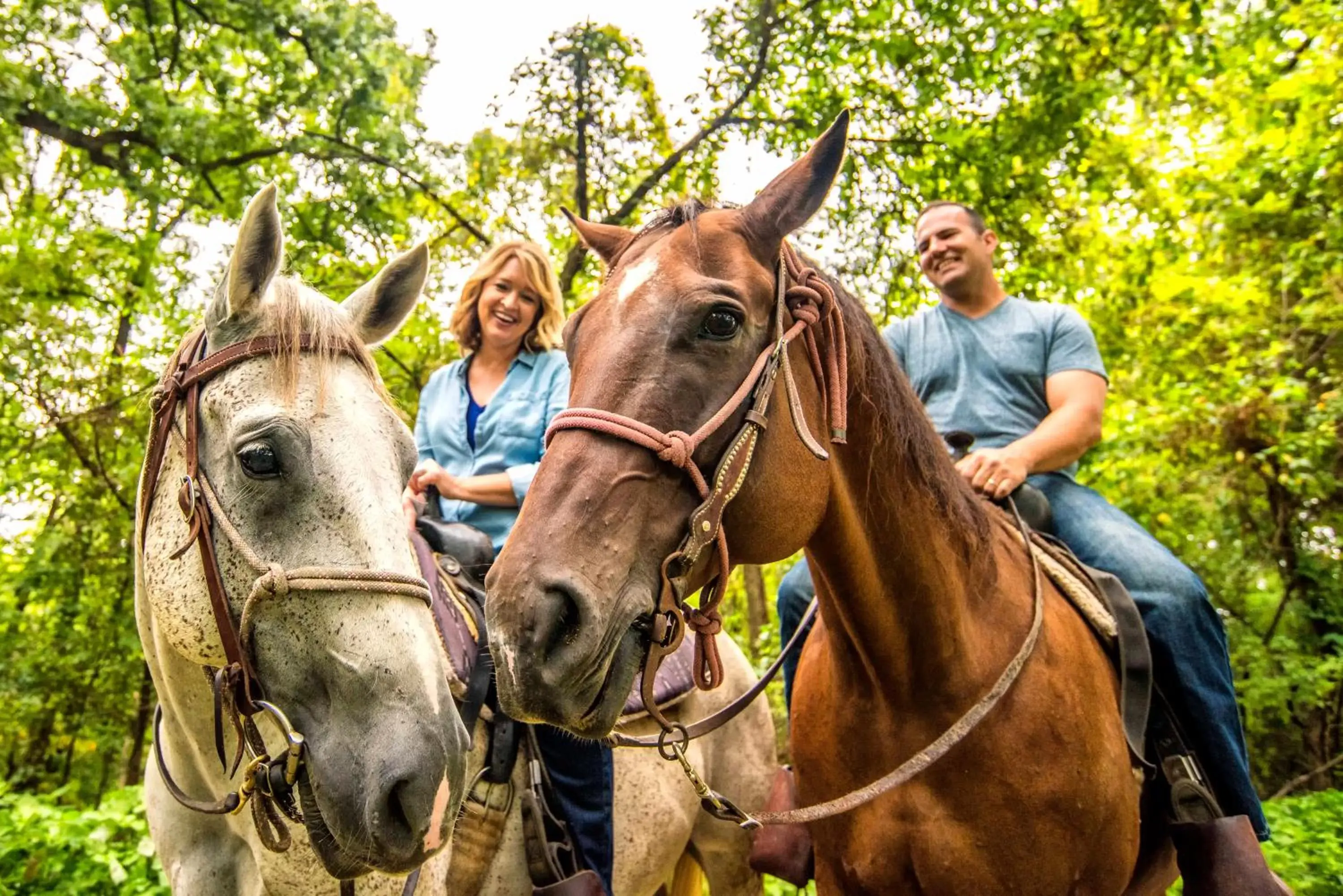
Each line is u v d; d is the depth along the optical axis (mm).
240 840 2045
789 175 1826
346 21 9219
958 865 1986
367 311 2107
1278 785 10258
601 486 1511
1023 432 2881
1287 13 9062
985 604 2148
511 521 2773
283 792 1681
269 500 1665
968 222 3057
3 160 8312
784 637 2932
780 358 1719
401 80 10102
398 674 1617
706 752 3127
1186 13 8602
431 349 9906
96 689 11711
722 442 1616
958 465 2596
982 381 2947
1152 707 2342
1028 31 8273
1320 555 10344
